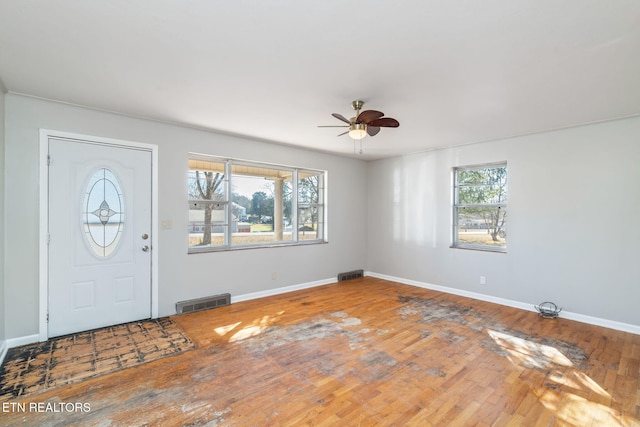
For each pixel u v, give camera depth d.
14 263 2.86
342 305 4.25
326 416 1.96
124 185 3.45
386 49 2.05
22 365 2.54
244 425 1.87
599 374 2.46
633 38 1.89
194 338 3.11
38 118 2.96
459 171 4.98
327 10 1.65
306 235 5.41
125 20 1.75
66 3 1.60
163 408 2.02
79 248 3.19
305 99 2.94
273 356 2.74
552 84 2.57
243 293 4.46
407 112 3.28
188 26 1.81
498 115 3.36
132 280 3.52
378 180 6.05
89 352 2.78
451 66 2.28
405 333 3.27
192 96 2.89
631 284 3.37
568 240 3.78
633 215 3.37
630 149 3.38
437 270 5.10
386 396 2.17
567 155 3.80
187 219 3.92
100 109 3.26
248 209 4.69
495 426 1.88
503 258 4.33
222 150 4.23
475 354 2.80
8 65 2.31
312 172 5.52
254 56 2.16
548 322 3.63
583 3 1.57
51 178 3.04
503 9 1.63
